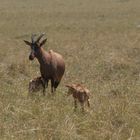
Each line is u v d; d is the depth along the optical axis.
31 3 196.00
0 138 32.56
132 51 77.00
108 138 33.28
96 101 43.59
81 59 68.88
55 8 170.50
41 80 47.06
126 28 111.50
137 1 192.00
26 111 39.06
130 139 32.94
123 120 37.53
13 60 69.81
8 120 37.09
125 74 59.53
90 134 34.06
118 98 45.09
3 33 104.62
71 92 41.25
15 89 48.81
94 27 114.38
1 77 56.16
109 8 165.00
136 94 47.00
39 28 113.62
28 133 33.81
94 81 55.16
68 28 113.06
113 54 73.06
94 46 82.12
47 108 40.09
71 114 38.91
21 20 132.50
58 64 48.34
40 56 47.47
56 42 87.94
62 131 33.78
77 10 160.75
